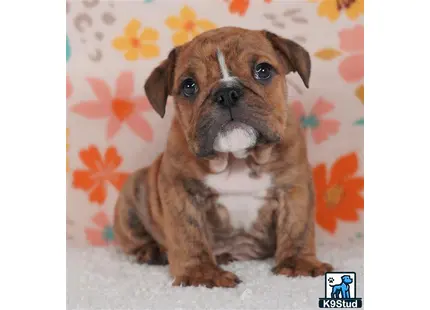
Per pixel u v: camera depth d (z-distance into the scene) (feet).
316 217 3.02
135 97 3.18
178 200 2.59
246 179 2.59
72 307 2.38
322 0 3.05
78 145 3.16
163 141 3.18
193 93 2.48
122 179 3.19
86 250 3.00
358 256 2.72
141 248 2.90
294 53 2.62
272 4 3.08
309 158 3.05
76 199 3.16
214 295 2.39
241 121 2.35
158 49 3.15
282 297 2.38
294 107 3.06
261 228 2.70
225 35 2.52
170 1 3.12
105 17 3.15
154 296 2.40
